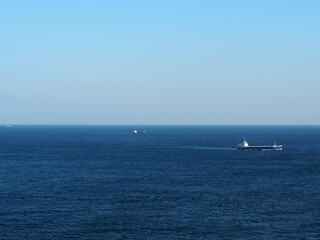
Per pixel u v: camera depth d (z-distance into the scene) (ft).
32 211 281.74
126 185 390.01
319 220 263.08
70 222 255.50
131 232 237.25
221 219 264.93
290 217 269.85
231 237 230.07
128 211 283.18
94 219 262.67
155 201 315.78
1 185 386.73
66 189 365.81
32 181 412.77
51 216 269.03
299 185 392.47
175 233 236.43
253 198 328.90
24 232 235.20
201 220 262.26
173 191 359.05
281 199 325.21
